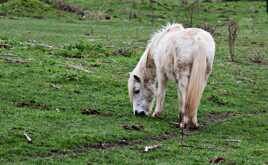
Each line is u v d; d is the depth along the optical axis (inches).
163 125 541.6
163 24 1686.8
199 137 509.0
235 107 681.0
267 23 1861.5
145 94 588.4
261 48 1232.8
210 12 2103.8
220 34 1459.2
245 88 801.6
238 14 2089.1
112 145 468.4
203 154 450.0
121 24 1620.3
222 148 474.9
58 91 652.7
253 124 588.1
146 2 2084.2
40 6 1691.7
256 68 976.9
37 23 1448.1
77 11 1771.7
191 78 500.4
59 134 475.5
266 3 2469.2
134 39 1256.2
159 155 440.5
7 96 608.1
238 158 440.8
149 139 495.8
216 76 864.3
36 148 439.5
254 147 482.9
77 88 677.3
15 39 1050.1
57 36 1194.6
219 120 604.4
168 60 533.3
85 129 498.3
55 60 826.8
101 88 694.5
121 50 976.9
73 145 455.5
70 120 531.5
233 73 910.4
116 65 864.3
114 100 641.6
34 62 785.6
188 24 1647.4
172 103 668.7
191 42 512.7
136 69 590.2
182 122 518.3
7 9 1631.4
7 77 690.2
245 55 1112.8
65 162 412.8
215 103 687.1
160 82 564.7
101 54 933.2
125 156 433.7
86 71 776.3
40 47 928.9
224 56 1083.3
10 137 453.4
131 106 625.3
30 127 488.1
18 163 404.2
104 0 2070.6
